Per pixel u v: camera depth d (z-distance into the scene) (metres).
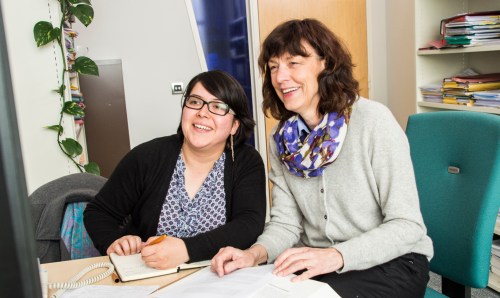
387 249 1.15
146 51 3.57
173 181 1.51
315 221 1.38
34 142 2.49
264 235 1.38
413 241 1.19
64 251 1.50
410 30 3.36
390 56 3.68
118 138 3.58
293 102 1.34
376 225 1.30
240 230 1.36
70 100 2.55
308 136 1.34
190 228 1.49
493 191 1.28
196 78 1.52
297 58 1.30
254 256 1.21
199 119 1.46
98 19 3.46
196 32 3.62
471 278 1.32
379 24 3.72
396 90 3.63
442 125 1.45
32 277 0.31
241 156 1.58
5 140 0.29
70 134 2.55
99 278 1.08
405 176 1.23
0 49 0.28
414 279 1.21
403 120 3.55
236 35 3.71
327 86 1.30
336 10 3.65
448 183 1.40
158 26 3.56
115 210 1.53
